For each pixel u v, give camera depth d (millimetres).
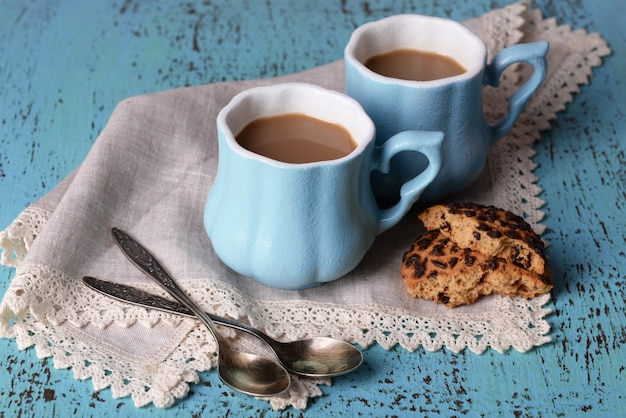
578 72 854
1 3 914
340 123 696
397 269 718
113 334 678
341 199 668
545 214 753
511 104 754
